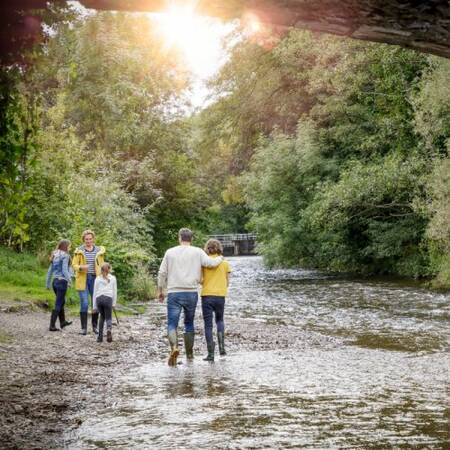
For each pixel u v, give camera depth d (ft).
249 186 118.83
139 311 57.67
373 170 89.45
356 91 99.09
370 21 13.94
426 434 20.38
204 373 30.86
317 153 107.24
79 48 96.02
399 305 62.59
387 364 33.30
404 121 89.20
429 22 13.89
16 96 20.72
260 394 26.16
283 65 118.42
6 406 23.66
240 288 87.92
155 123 116.16
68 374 30.01
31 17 17.10
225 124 131.75
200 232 126.72
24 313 49.29
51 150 76.95
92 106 108.17
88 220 69.41
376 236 99.04
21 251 72.33
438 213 73.00
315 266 124.06
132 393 26.45
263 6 13.65
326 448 18.94
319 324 50.78
